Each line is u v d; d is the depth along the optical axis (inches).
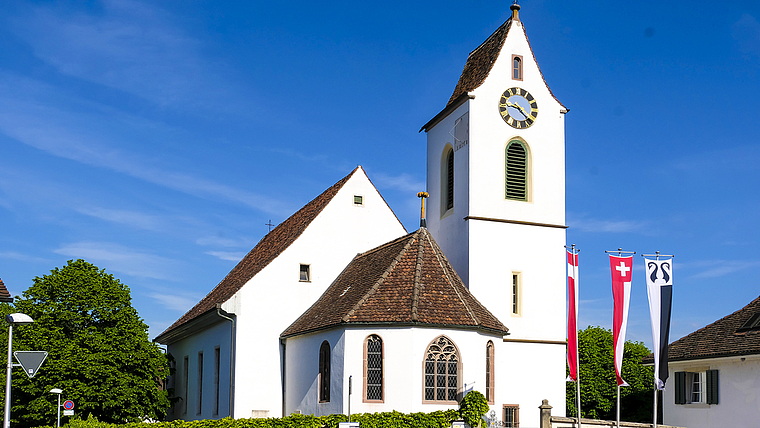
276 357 1576.0
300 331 1462.8
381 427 1178.6
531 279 1563.7
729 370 1576.0
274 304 1593.3
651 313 1330.0
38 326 1675.7
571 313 1381.6
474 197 1552.7
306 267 1637.6
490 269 1536.7
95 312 1729.8
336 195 1680.6
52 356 1621.6
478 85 1594.5
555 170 1625.2
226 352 1619.1
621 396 2910.9
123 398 1616.6
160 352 1776.6
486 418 1286.9
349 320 1267.2
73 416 1583.4
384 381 1246.9
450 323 1261.1
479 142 1573.6
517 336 1529.3
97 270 1798.7
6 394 934.4
